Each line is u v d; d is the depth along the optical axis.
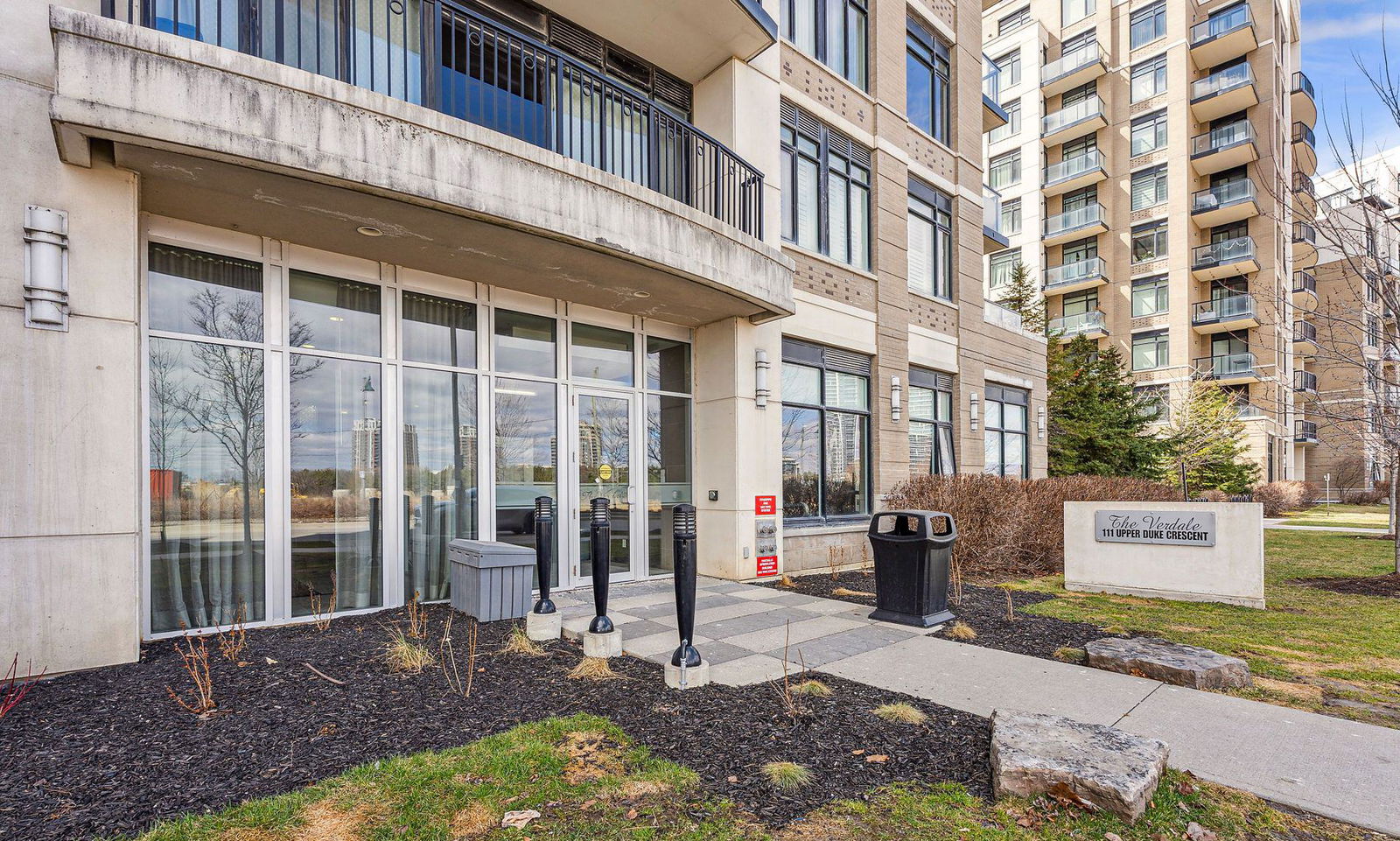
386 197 5.50
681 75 9.91
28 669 4.59
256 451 6.38
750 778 3.30
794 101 10.85
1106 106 34.66
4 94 4.68
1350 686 4.82
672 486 9.92
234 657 5.09
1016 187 37.03
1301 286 29.17
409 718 3.97
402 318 7.36
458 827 2.82
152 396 5.89
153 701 4.16
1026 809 3.01
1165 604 7.89
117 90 4.39
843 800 3.10
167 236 5.94
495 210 5.90
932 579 6.77
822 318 11.12
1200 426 26.66
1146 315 33.16
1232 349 32.12
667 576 9.68
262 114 4.83
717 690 4.59
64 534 4.74
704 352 10.06
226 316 6.29
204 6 6.01
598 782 3.22
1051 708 4.32
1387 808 3.04
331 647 5.44
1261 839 2.79
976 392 15.19
